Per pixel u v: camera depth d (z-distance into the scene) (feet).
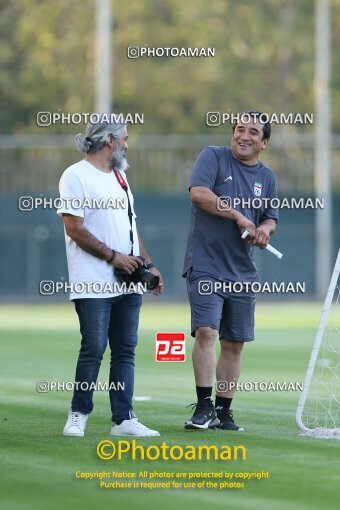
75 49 577.84
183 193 501.97
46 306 453.99
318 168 494.18
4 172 501.56
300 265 502.38
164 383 171.22
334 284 117.70
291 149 554.46
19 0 588.09
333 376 178.70
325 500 84.69
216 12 588.91
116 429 113.91
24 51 588.50
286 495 86.33
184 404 143.74
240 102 593.83
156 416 131.13
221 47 589.73
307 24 604.90
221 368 121.70
